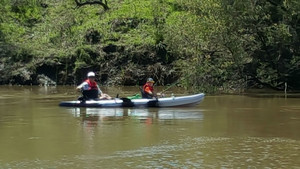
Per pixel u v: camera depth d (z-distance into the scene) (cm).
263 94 2148
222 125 1233
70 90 2575
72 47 3225
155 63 2992
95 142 1015
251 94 2147
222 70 2153
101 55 3098
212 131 1142
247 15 2088
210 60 2191
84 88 1705
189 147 959
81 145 984
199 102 1708
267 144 988
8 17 3684
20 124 1270
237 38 2081
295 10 2053
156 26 3155
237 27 2084
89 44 3209
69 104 1698
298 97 1997
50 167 811
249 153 903
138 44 3072
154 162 838
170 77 2908
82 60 3114
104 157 877
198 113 1484
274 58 2252
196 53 2153
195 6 2078
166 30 2306
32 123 1287
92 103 1666
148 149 942
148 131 1146
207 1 2050
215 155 888
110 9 3525
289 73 2275
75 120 1344
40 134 1115
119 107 1659
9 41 3425
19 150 943
